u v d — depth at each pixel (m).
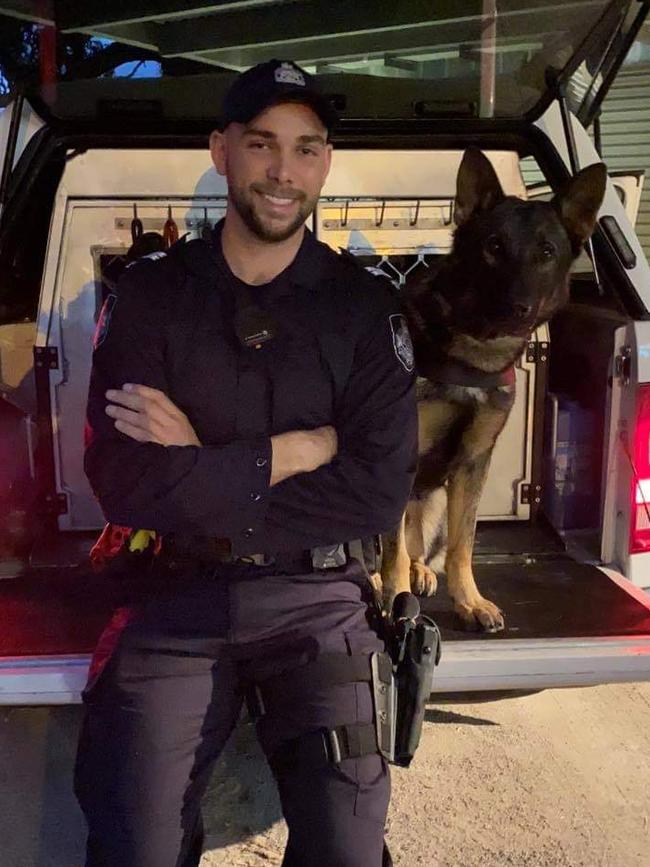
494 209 2.42
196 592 1.76
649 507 2.52
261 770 2.49
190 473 1.66
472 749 2.56
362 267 1.91
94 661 1.78
